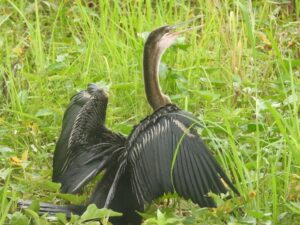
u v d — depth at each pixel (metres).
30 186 10.52
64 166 10.38
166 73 13.12
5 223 9.95
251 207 10.17
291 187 10.28
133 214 10.12
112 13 14.94
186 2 16.36
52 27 15.48
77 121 10.34
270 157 10.91
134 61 14.01
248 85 13.13
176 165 9.45
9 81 13.15
